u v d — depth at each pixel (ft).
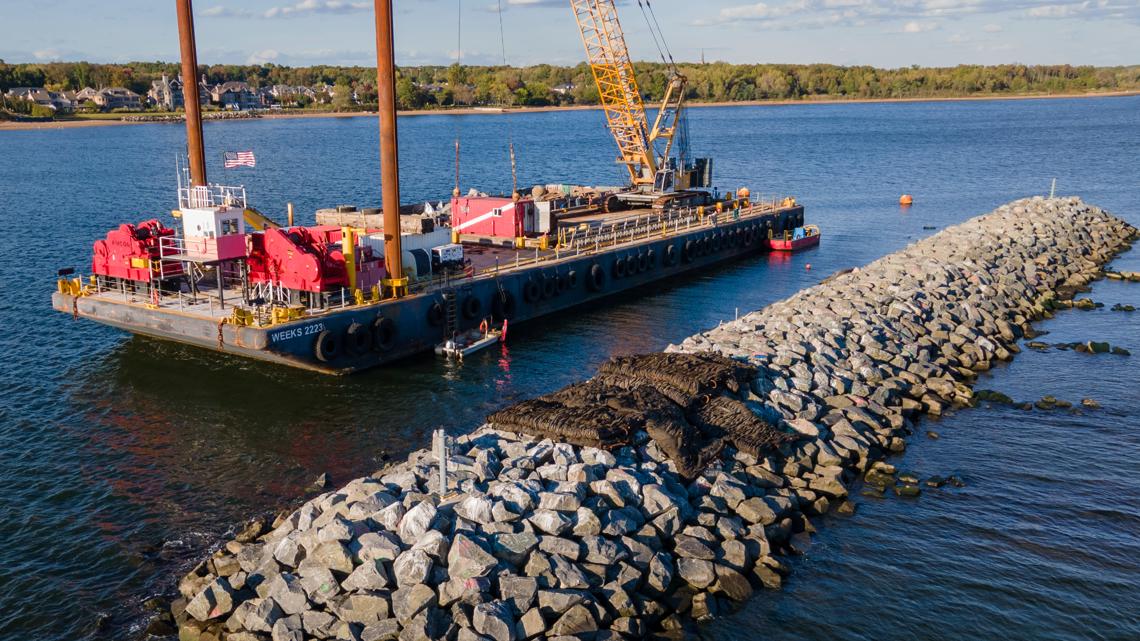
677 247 197.67
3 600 67.36
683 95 249.75
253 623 59.88
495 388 116.78
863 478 87.30
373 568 61.05
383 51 117.91
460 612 58.23
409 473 74.90
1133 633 63.16
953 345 126.93
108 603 67.00
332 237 130.93
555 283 158.10
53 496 85.10
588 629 59.00
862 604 66.13
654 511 72.18
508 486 70.59
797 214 255.70
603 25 236.02
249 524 79.25
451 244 151.64
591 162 457.27
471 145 563.07
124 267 127.34
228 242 118.93
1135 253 208.13
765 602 65.92
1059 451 93.66
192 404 110.32
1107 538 75.92
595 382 97.14
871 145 540.11
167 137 637.71
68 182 359.25
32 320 149.07
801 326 121.19
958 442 96.22
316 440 99.25
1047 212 224.94
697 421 88.28
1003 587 68.64
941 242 190.08
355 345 119.24
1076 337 137.69
